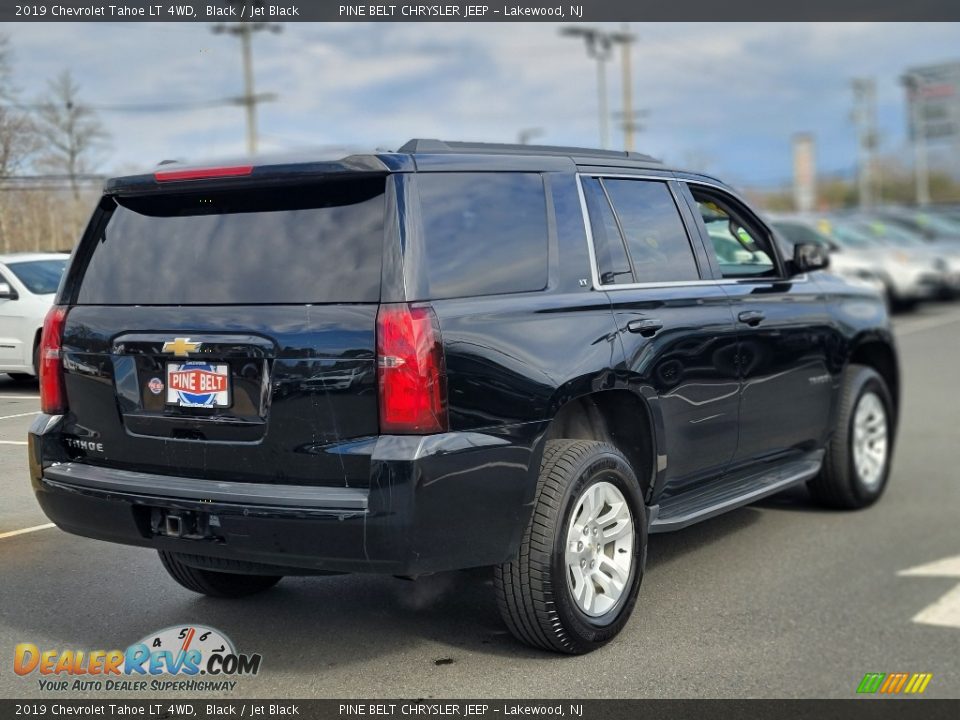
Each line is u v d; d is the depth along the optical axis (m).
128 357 4.10
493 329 3.94
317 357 3.73
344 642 4.43
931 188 84.62
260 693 3.93
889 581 5.22
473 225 4.06
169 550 4.01
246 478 3.86
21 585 5.06
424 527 3.67
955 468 7.70
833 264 18.53
